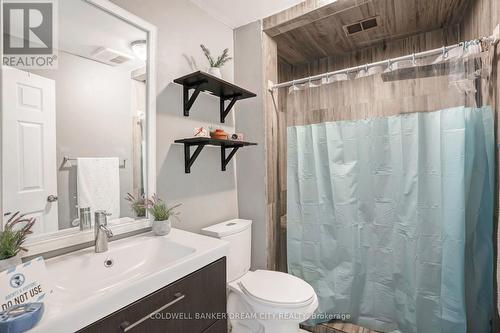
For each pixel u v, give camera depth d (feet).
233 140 5.52
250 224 6.00
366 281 5.51
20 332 1.92
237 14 6.21
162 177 4.80
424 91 4.96
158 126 4.74
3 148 3.01
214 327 3.67
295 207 6.16
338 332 5.50
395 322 5.25
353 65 7.76
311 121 6.05
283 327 4.41
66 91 3.60
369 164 5.44
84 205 3.73
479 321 4.55
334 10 5.66
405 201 5.02
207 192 5.83
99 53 3.96
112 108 4.09
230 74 6.71
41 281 2.45
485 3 4.52
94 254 3.47
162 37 4.86
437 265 4.68
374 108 5.97
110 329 2.41
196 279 3.35
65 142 3.57
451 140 4.43
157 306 2.84
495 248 4.35
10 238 2.68
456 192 4.36
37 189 3.29
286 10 6.07
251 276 5.27
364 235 5.52
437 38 6.59
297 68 8.77
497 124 4.16
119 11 4.14
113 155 4.09
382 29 6.55
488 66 4.32
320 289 5.78
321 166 5.90
